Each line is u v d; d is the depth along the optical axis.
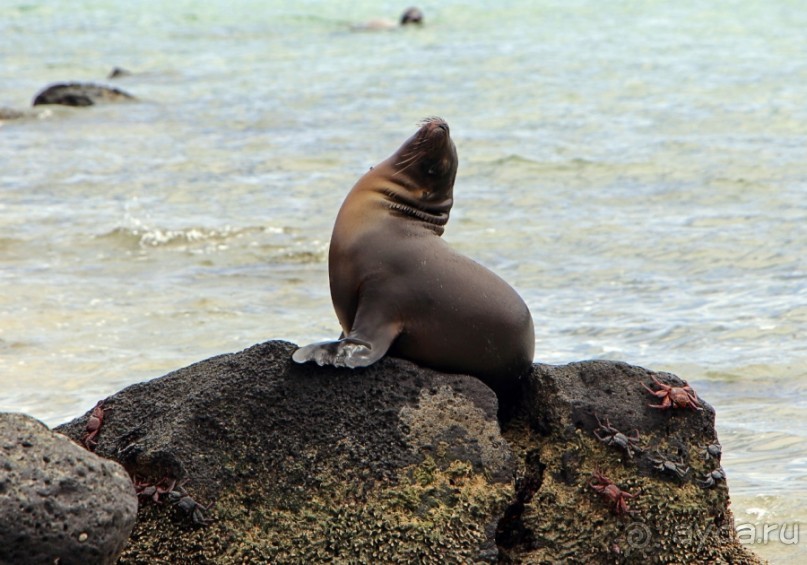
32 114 114.25
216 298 54.84
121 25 191.88
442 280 27.25
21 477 21.61
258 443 25.75
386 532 25.19
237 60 154.38
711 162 88.81
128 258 62.94
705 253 63.59
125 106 119.81
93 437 26.36
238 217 72.94
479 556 25.38
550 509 26.61
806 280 57.75
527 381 28.03
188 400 26.00
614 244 65.94
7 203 76.69
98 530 21.81
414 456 25.80
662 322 51.47
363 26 183.25
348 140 100.62
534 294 56.72
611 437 26.75
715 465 27.27
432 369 27.36
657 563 26.50
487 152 93.69
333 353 26.19
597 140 98.75
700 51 153.00
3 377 43.31
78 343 47.62
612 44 161.00
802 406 41.25
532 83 129.62
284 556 24.92
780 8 199.38
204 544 24.91
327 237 67.50
